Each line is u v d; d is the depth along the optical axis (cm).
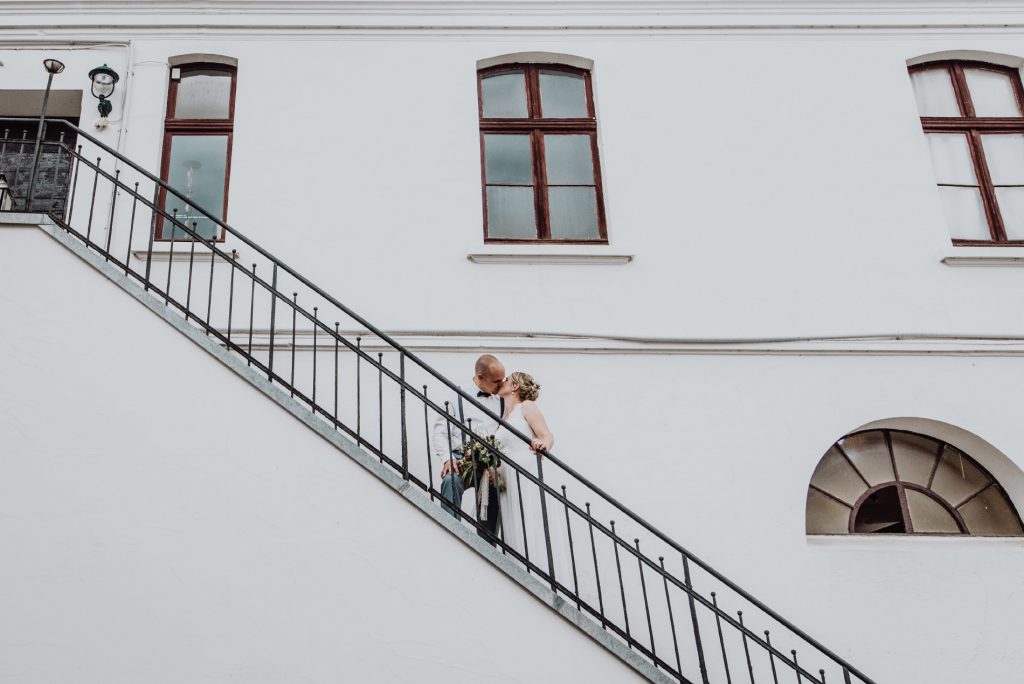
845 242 665
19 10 693
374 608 435
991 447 620
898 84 721
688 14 729
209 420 459
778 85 714
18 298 473
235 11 705
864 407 621
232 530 443
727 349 628
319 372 598
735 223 666
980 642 563
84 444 452
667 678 435
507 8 721
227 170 676
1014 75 754
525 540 462
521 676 429
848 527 621
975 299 653
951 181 712
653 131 693
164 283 616
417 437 586
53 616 427
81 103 688
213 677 422
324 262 633
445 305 627
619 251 639
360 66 699
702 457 598
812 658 554
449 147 678
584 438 597
